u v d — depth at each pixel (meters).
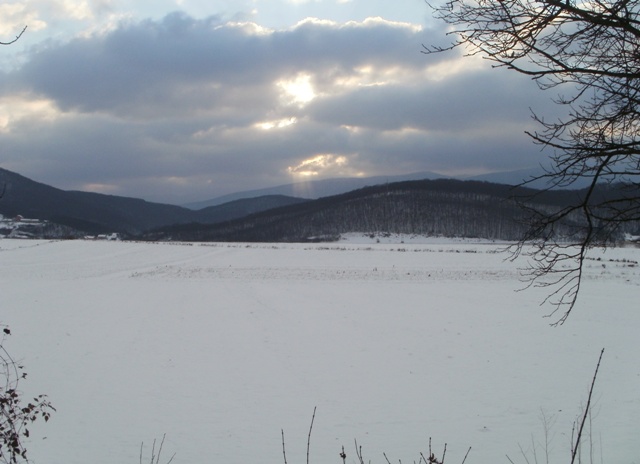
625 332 17.62
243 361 14.25
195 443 9.01
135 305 23.19
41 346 15.81
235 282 31.47
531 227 4.83
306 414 10.39
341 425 9.80
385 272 36.78
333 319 19.97
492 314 20.92
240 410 10.62
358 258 47.69
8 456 6.38
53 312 21.39
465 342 16.31
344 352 15.17
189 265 42.00
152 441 9.10
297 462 8.23
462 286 29.50
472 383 12.29
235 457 8.45
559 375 12.84
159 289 28.34
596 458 8.06
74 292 27.06
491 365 13.80
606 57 4.42
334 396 11.43
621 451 8.29
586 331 17.78
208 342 16.36
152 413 10.45
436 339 16.73
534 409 10.52
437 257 48.16
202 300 24.59
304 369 13.49
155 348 15.64
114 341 16.47
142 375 12.98
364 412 10.48
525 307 22.53
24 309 22.03
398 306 22.89
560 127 4.49
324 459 8.33
